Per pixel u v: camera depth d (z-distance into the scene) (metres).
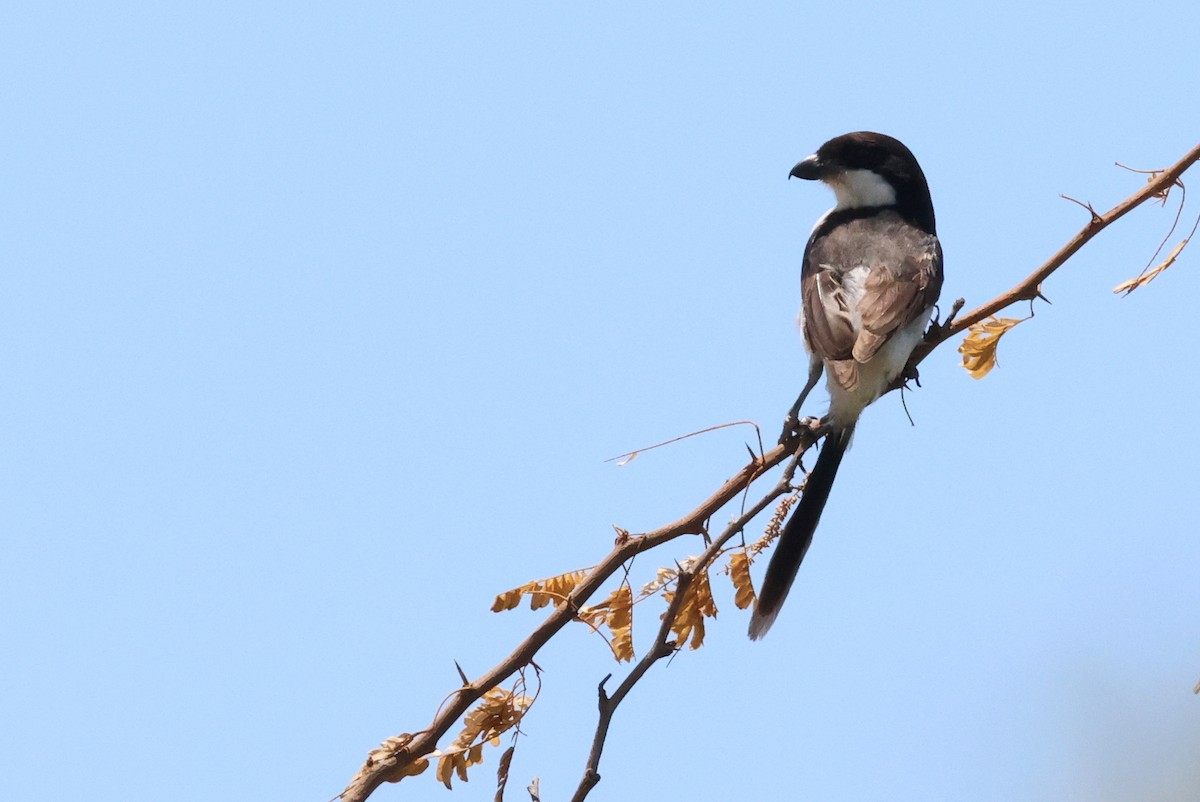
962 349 8.66
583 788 5.25
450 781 6.25
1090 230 8.12
